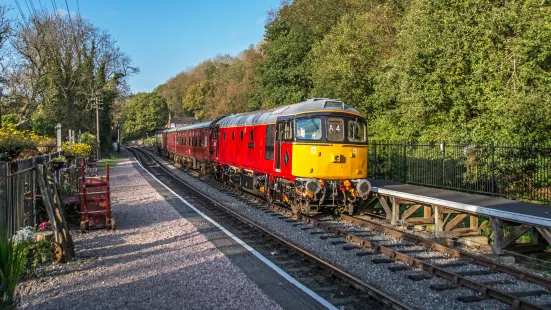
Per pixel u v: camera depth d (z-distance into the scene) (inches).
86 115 1750.7
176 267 299.7
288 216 501.7
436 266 290.2
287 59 1222.3
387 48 805.2
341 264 313.3
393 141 693.3
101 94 1726.1
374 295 239.0
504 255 337.7
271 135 540.1
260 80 1354.6
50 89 1411.2
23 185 350.9
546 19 476.4
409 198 430.3
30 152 482.3
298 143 466.9
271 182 547.5
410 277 278.4
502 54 510.6
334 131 470.0
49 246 313.3
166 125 3730.3
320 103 486.3
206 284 263.7
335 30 892.0
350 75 790.5
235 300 237.5
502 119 488.4
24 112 1312.7
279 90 1238.9
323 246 362.9
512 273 286.2
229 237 387.5
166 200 621.3
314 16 1120.2
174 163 1451.8
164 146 1736.0
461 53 535.5
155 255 333.1
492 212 339.6
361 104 834.8
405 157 601.3
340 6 1061.1
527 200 454.0
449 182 538.0
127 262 315.3
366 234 406.9
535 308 221.3
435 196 426.0
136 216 501.4
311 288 258.5
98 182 428.5
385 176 665.0
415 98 583.2
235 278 272.8
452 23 538.9
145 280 273.6
